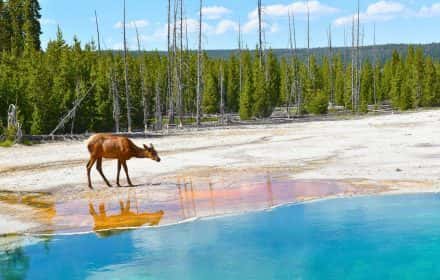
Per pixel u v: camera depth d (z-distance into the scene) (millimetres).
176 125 50375
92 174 21219
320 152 26094
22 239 12484
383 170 20078
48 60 47438
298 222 13484
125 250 11547
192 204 15578
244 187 17953
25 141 32844
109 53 57000
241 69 72312
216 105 70500
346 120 51625
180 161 24578
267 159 24422
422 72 80875
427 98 79125
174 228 13172
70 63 47094
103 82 46438
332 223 13352
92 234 12781
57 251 11586
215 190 17547
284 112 72500
